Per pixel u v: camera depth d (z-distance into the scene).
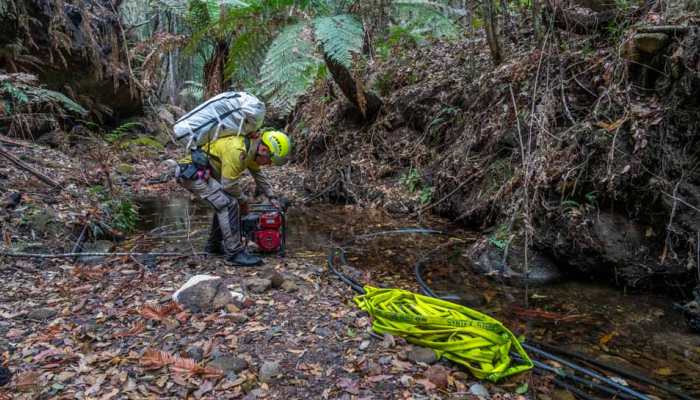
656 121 3.29
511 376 2.24
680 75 3.24
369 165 6.63
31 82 6.38
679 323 2.86
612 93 3.68
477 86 5.50
